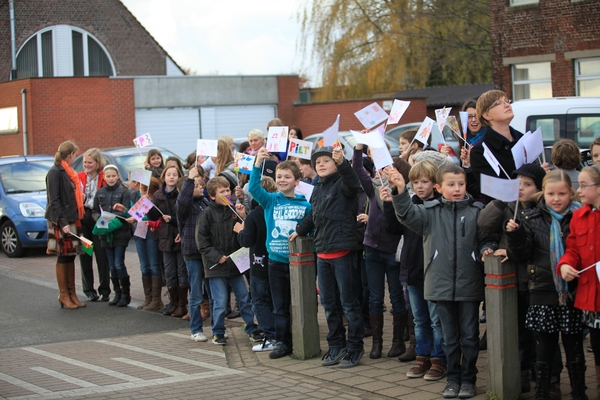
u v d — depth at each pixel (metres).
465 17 31.55
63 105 28.42
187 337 8.29
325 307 6.72
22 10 34.91
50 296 10.84
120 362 7.13
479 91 33.47
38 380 6.45
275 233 7.11
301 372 6.53
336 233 6.48
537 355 5.21
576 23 21.19
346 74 34.06
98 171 10.77
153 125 30.09
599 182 4.87
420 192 5.96
